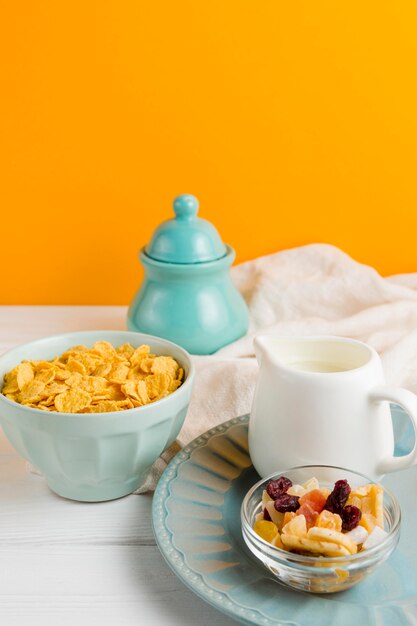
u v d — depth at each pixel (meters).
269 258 1.04
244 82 1.00
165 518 0.66
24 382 0.71
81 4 0.97
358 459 0.67
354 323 0.93
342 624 0.58
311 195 1.04
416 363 0.85
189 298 0.89
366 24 0.98
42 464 0.69
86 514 0.70
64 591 0.63
